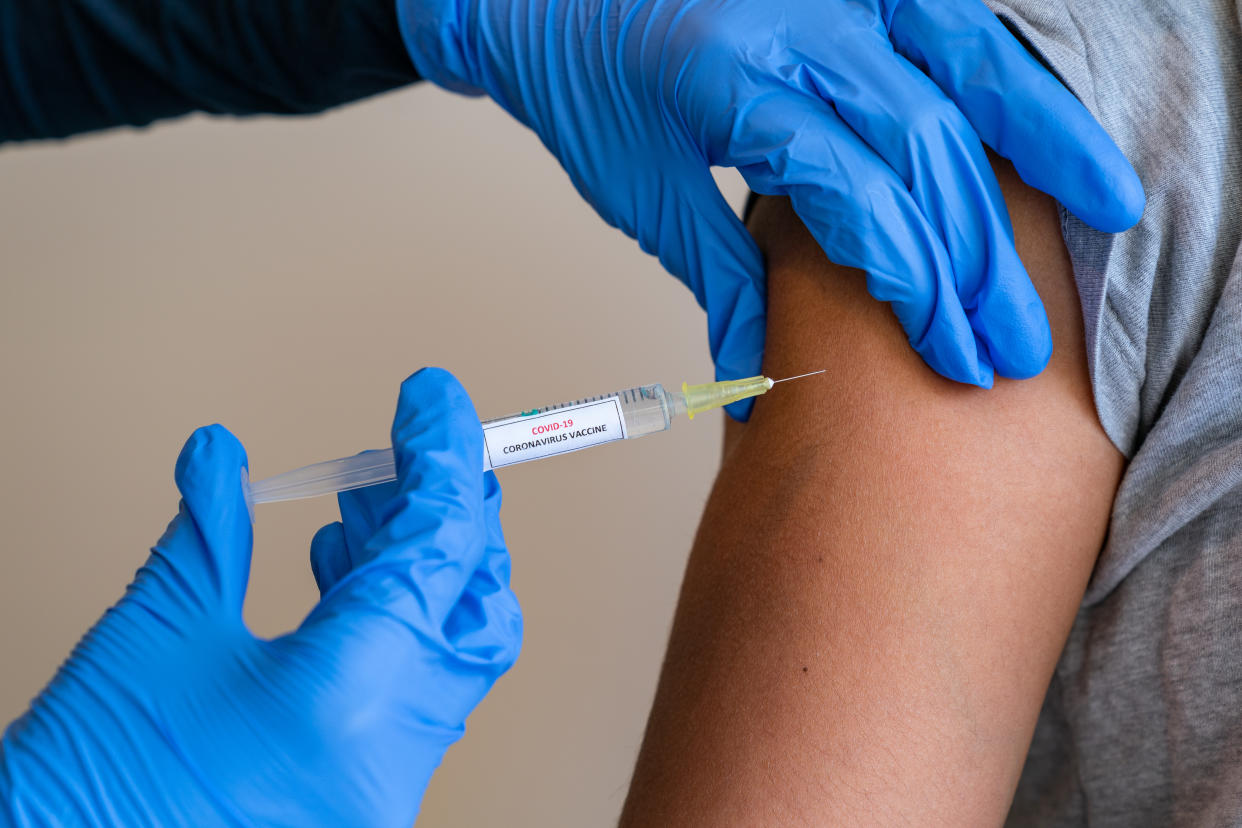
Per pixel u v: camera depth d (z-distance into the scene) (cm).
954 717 59
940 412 61
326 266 99
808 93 62
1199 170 60
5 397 100
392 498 60
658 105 65
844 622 60
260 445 98
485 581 61
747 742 59
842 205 61
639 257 97
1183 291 60
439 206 100
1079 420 61
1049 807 65
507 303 98
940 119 60
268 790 57
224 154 101
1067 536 60
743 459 63
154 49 68
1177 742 60
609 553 92
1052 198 62
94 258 101
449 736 59
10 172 101
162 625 58
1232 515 59
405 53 68
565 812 88
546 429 62
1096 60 61
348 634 57
